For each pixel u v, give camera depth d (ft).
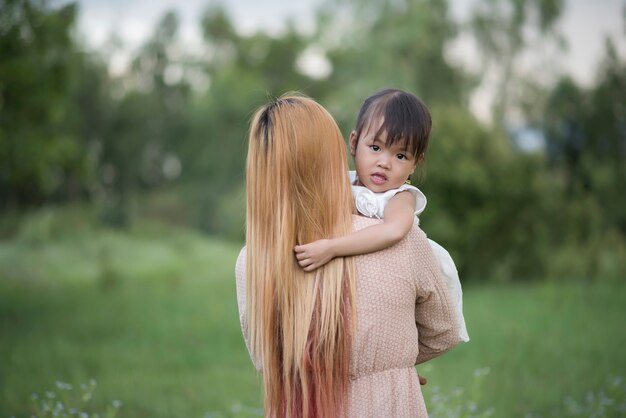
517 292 40.19
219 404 19.62
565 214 48.01
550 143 55.47
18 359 24.50
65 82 39.11
